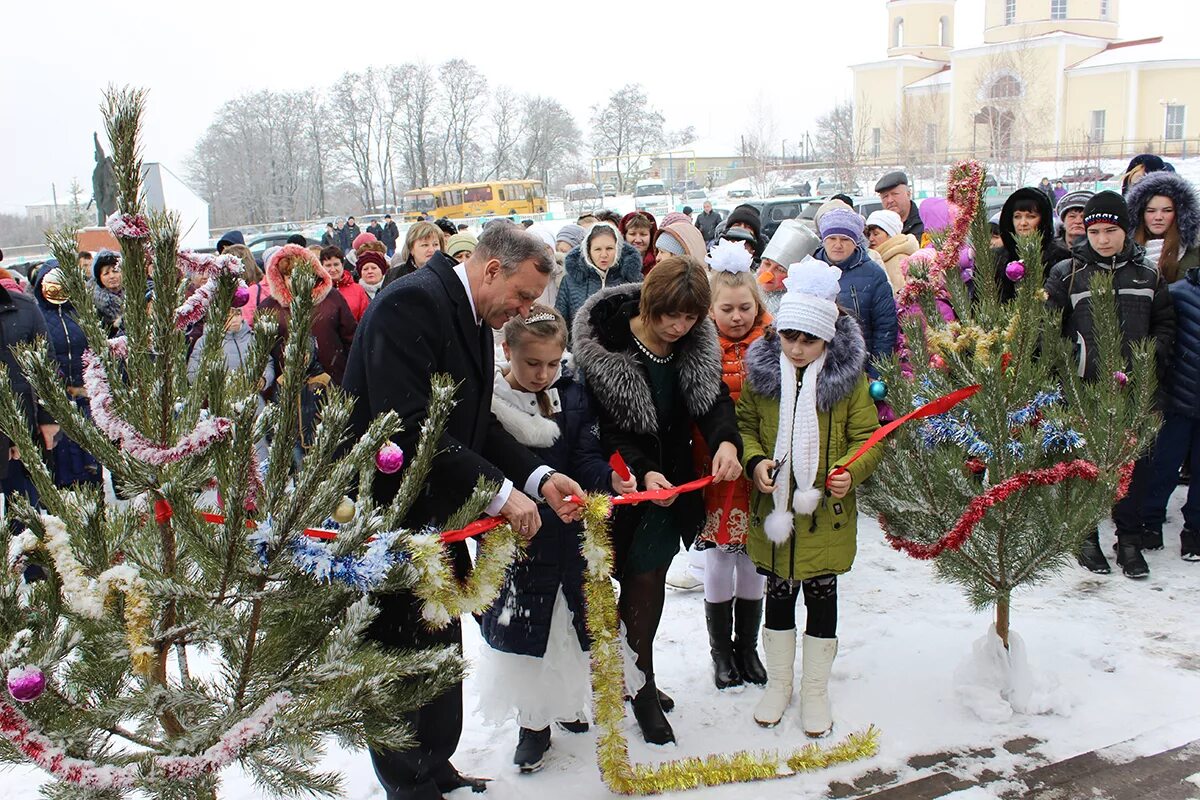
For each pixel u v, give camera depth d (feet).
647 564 10.59
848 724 11.00
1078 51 167.84
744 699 11.79
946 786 9.78
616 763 9.73
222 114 203.10
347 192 220.64
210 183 201.46
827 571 10.68
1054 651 12.39
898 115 167.02
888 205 23.11
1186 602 13.97
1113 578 15.05
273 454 6.59
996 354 10.91
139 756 6.48
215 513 8.04
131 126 6.41
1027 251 11.19
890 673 12.11
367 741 7.09
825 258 17.49
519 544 8.63
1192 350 14.97
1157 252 16.97
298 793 6.95
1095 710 11.02
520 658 9.96
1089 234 15.39
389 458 7.46
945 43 193.67
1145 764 9.98
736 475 10.26
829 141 168.14
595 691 9.70
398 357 8.48
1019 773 9.94
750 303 11.82
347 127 216.95
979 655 11.49
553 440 10.10
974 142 141.28
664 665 12.81
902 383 11.40
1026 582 11.28
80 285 6.59
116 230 6.43
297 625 7.02
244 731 6.38
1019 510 10.82
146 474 6.36
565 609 10.07
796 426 10.55
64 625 6.40
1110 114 163.94
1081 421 11.25
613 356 10.23
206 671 11.53
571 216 139.95
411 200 150.41
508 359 10.36
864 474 10.48
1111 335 12.52
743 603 12.08
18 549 6.33
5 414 6.61
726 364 11.89
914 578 15.48
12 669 5.64
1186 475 19.54
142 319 6.57
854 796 9.70
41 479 6.71
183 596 6.40
